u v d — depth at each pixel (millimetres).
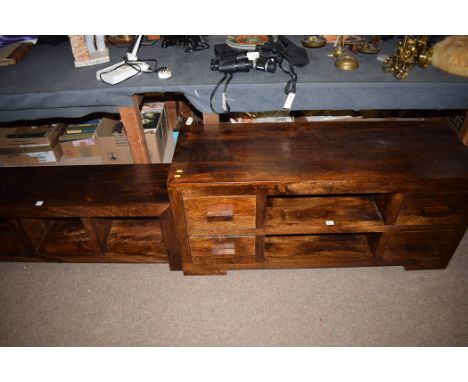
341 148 1331
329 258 1481
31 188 1372
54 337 1342
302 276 1527
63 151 2145
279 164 1255
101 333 1351
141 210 1305
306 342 1309
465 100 1399
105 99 1376
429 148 1324
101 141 1996
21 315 1413
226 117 1906
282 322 1368
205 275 1536
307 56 1517
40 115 1446
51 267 1588
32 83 1384
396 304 1419
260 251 1432
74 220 1668
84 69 1481
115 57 1565
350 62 1438
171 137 2336
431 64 1474
